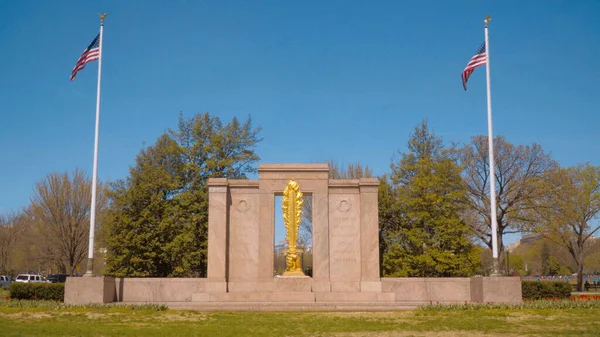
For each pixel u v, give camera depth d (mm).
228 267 35656
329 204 36406
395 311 27250
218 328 20781
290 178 36562
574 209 55844
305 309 29797
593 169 56375
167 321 22875
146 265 45688
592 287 62344
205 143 52031
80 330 19984
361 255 35594
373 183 36250
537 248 125562
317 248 35531
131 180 48188
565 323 21688
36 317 23719
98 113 34062
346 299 34000
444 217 45125
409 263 44750
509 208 54469
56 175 62188
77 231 61750
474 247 46562
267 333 19609
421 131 53000
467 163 54438
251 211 36406
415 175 49062
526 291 35469
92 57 34625
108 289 33000
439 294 34906
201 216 46219
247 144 52969
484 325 21328
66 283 31688
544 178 54125
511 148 54688
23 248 85438
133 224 45031
